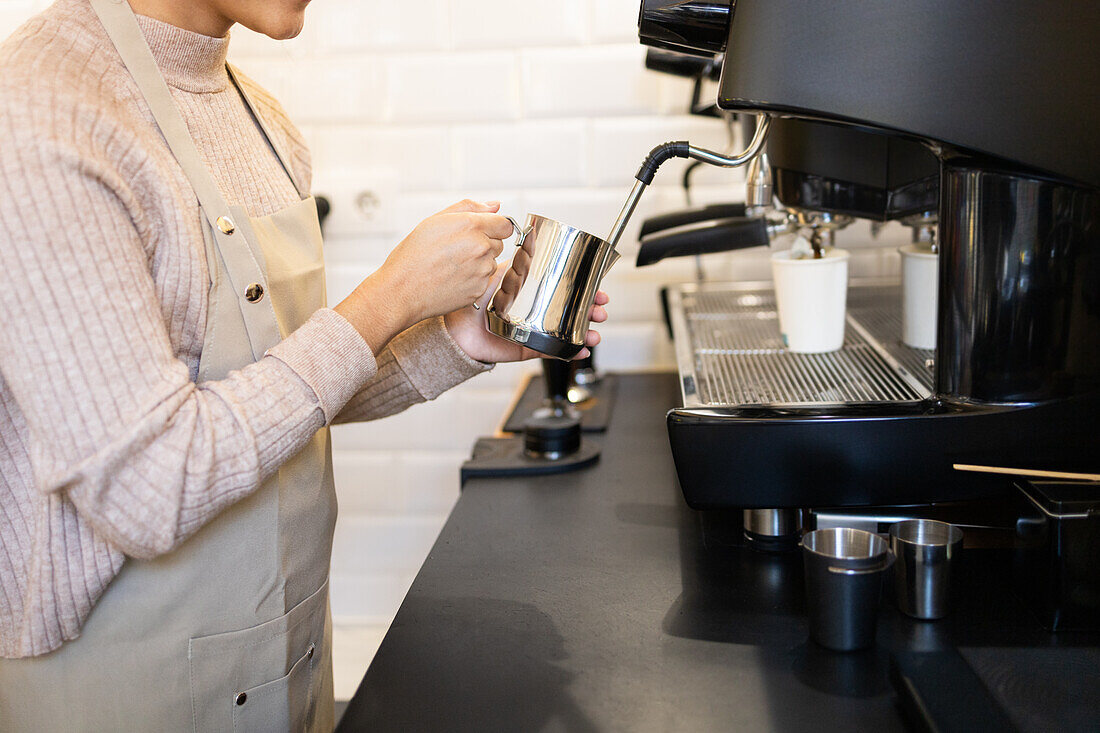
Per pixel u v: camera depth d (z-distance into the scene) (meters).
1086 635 0.85
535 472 1.35
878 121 0.83
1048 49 0.82
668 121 1.83
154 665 0.85
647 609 0.94
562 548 1.09
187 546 0.85
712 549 1.07
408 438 1.99
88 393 0.69
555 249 0.92
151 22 0.84
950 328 0.94
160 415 0.71
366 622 2.06
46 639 0.82
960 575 0.98
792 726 0.75
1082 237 0.88
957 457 0.94
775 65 0.83
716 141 1.83
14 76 0.72
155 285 0.80
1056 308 0.90
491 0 1.81
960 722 0.70
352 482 2.01
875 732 0.74
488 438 1.51
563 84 1.84
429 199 1.90
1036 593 0.88
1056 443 0.92
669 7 0.90
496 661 0.86
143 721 0.86
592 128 1.85
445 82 1.85
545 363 1.48
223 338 0.85
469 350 1.08
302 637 0.96
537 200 1.89
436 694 0.81
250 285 0.86
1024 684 0.76
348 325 0.82
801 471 0.96
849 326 1.40
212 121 0.90
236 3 0.84
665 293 1.78
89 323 0.69
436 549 1.10
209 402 0.75
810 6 0.82
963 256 0.92
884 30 0.82
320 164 1.90
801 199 1.20
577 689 0.81
